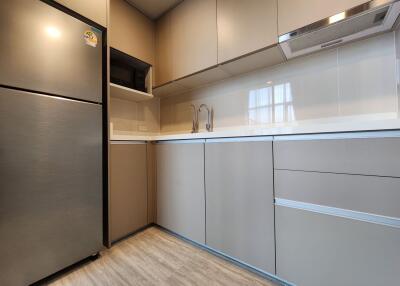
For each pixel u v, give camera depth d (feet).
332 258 2.79
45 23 3.51
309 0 3.66
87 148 4.09
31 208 3.34
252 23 4.37
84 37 4.06
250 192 3.66
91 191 4.17
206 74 5.66
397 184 2.35
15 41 3.17
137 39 6.03
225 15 4.84
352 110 4.17
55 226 3.62
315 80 4.60
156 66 6.56
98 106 4.28
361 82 4.09
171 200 5.26
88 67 4.11
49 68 3.54
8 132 3.09
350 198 2.65
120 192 4.94
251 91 5.58
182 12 5.80
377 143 2.47
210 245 4.35
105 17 4.51
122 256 4.36
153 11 6.24
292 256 3.16
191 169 4.74
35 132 3.37
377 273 2.47
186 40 5.68
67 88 3.77
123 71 5.97
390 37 3.81
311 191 2.96
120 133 6.56
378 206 2.46
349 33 3.79
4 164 3.06
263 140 3.49
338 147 2.73
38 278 3.40
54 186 3.61
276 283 3.47
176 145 5.14
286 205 3.22
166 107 7.69
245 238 3.75
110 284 3.51
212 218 4.30
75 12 4.00
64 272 3.84
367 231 2.53
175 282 3.54
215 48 5.02
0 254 3.03
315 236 2.93
